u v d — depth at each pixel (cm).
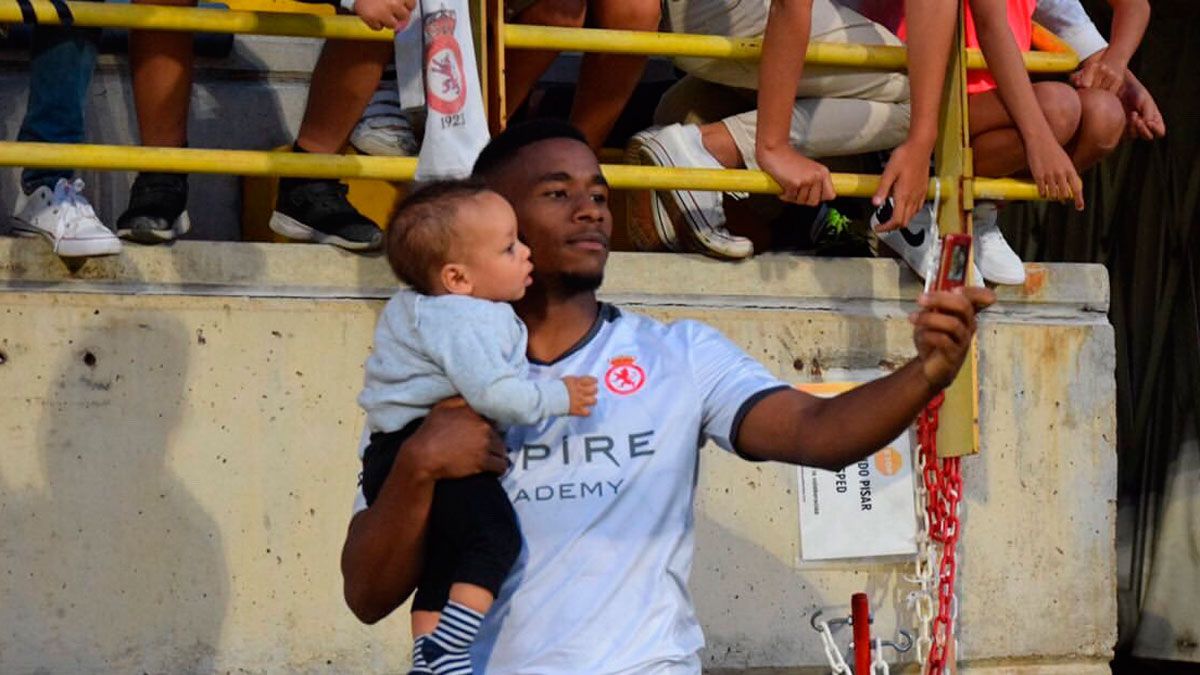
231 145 1498
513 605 795
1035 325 1377
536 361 843
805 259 1330
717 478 1288
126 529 1166
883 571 1316
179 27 1187
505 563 783
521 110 1506
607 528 800
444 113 1161
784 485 1299
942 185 1300
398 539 793
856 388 801
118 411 1170
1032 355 1374
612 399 821
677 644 800
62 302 1167
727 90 1430
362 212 1398
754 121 1341
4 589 1140
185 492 1179
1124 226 1972
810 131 1335
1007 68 1320
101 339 1172
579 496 802
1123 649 1909
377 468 835
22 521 1146
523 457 807
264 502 1194
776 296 1320
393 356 833
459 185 835
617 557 797
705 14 1341
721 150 1336
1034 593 1359
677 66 1398
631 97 1525
